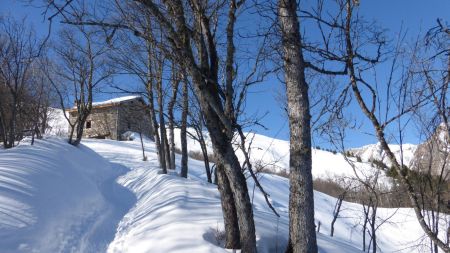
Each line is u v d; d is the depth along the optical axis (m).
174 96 12.48
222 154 6.45
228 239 7.15
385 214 18.39
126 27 5.64
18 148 14.48
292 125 5.77
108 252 7.92
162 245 7.26
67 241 7.59
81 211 9.73
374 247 10.06
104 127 41.03
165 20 5.51
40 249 6.70
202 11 6.66
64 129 41.53
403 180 4.99
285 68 5.86
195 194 12.16
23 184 8.80
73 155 17.16
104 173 17.91
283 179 26.41
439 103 4.96
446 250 4.69
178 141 45.53
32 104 20.94
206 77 6.07
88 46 20.09
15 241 6.43
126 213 11.37
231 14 6.77
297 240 5.59
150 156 26.62
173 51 6.13
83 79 20.70
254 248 6.40
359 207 20.94
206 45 6.78
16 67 17.09
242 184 6.49
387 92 5.01
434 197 6.16
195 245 7.11
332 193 26.22
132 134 39.69
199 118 11.01
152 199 12.09
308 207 5.63
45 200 8.65
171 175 16.48
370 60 5.04
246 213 6.44
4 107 18.64
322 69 5.26
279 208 17.89
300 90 5.73
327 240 9.19
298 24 5.74
